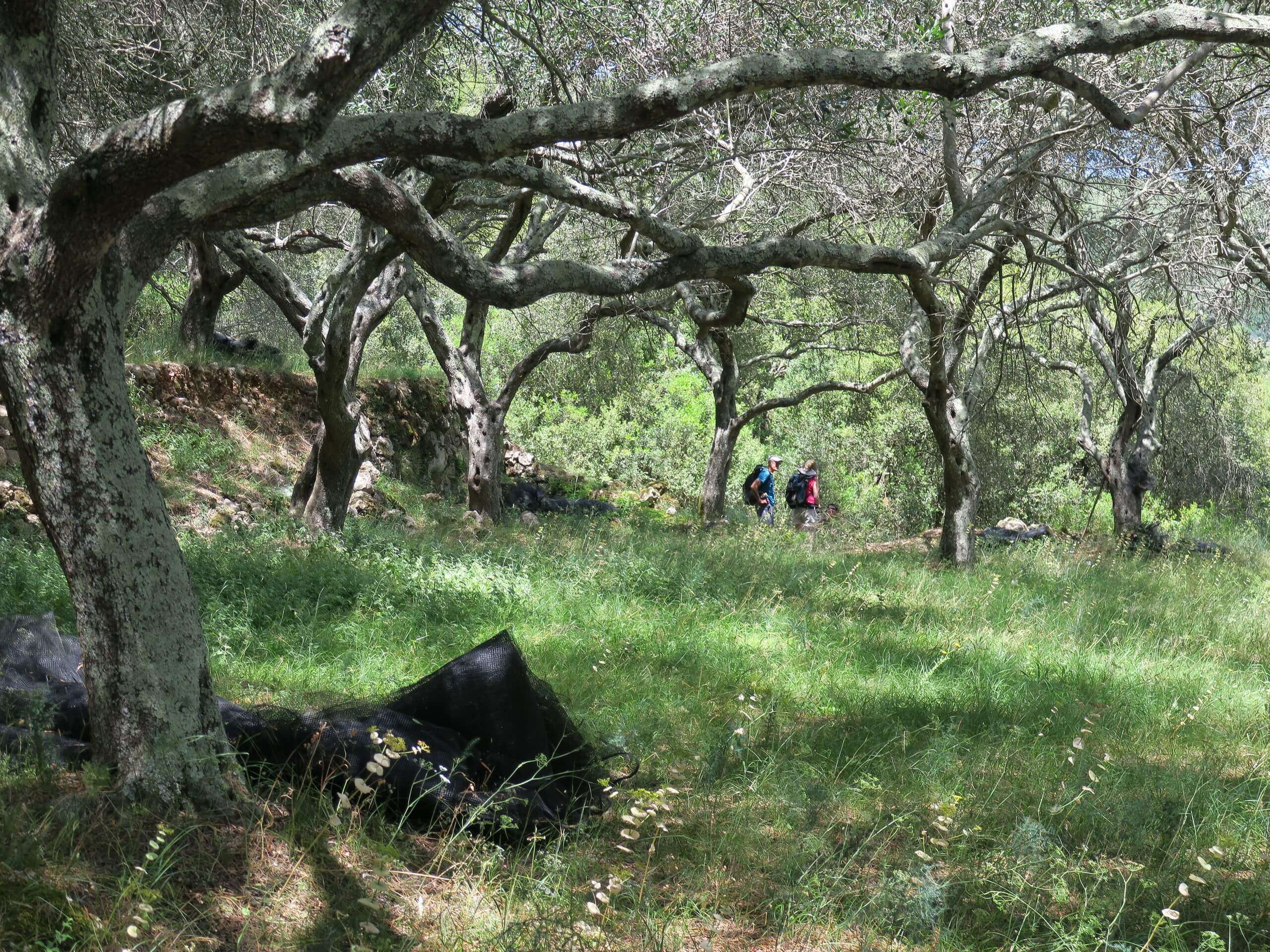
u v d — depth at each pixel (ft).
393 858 12.53
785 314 74.38
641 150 38.11
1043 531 64.59
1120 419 60.90
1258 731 22.00
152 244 12.96
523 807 13.75
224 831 12.33
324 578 28.78
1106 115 16.55
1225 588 43.19
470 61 32.99
